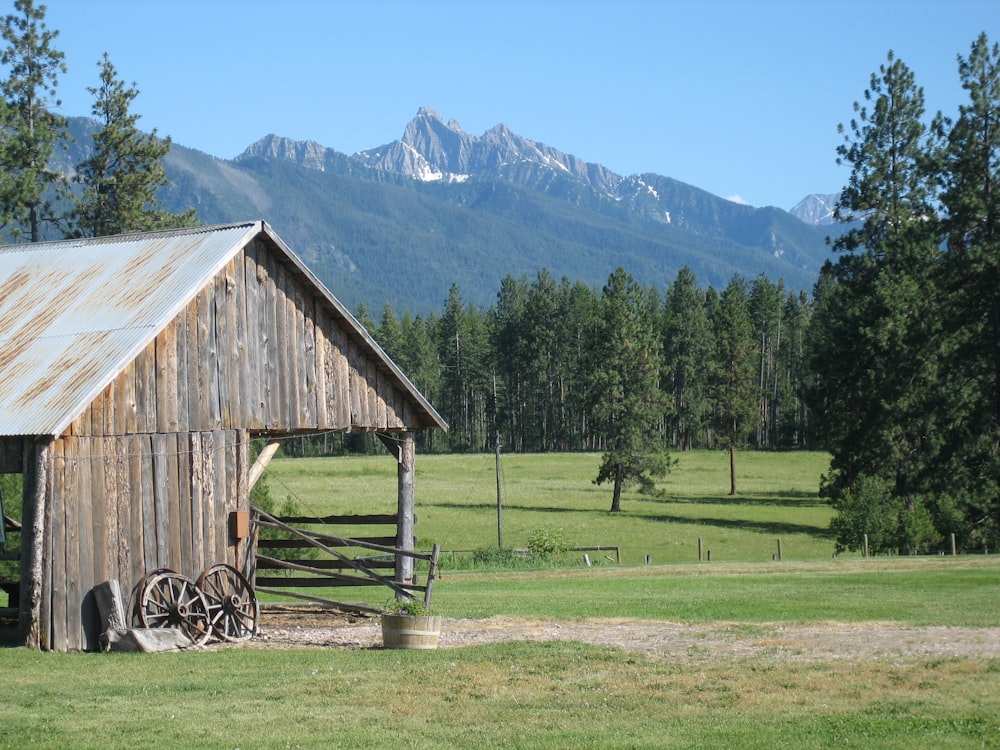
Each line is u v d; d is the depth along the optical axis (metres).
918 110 61.41
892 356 56.25
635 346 80.25
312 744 11.55
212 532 20.25
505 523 65.62
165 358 19.50
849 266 62.34
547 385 155.00
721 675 15.06
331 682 14.95
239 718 12.78
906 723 12.17
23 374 18.48
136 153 55.50
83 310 19.95
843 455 58.09
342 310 23.23
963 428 54.66
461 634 19.67
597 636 19.06
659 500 83.31
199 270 20.12
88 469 17.92
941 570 32.72
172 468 19.47
